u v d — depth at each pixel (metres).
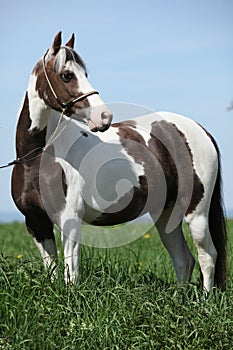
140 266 8.13
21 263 6.30
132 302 5.94
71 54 6.20
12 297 5.81
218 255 7.37
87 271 6.89
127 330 5.60
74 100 6.11
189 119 7.51
